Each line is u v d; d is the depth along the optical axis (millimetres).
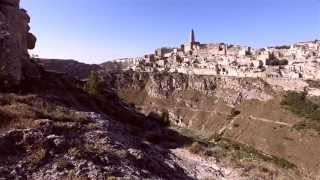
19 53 30219
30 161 17062
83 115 25797
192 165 26859
